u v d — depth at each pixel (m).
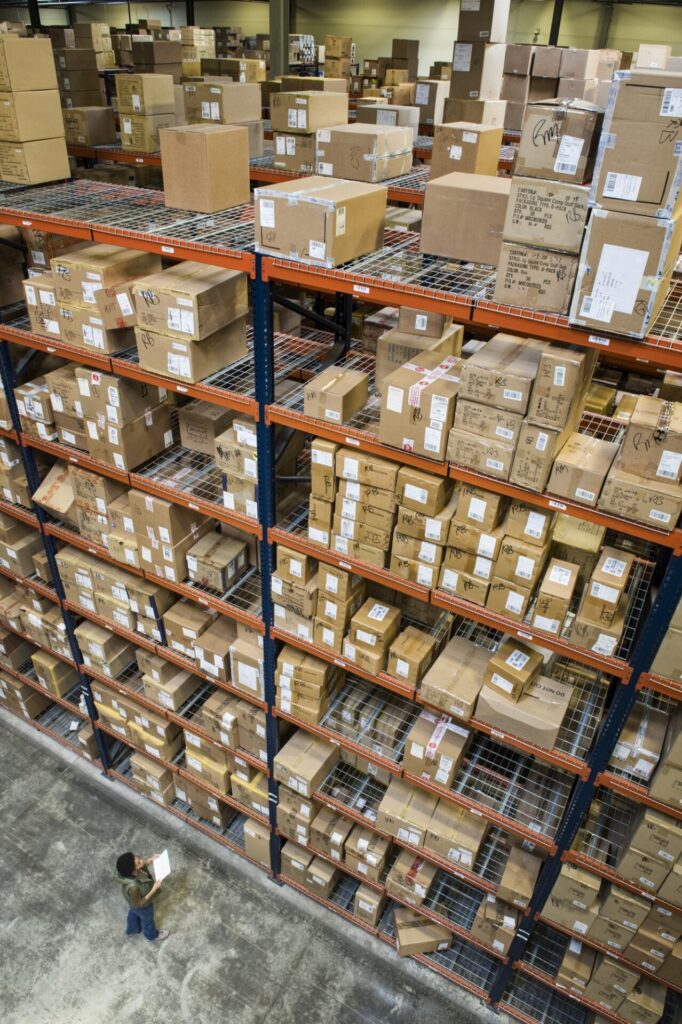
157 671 4.36
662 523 2.35
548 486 2.53
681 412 2.38
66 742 5.30
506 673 3.03
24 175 3.70
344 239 2.64
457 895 4.09
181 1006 3.87
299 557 3.31
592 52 6.07
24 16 20.89
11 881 4.43
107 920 4.25
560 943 3.96
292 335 3.92
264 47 14.70
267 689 3.83
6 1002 3.86
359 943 4.22
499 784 3.57
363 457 2.90
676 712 2.93
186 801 4.83
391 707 3.93
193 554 3.77
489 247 2.67
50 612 4.90
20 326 3.79
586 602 2.69
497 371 2.42
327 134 3.65
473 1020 3.89
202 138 3.09
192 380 3.15
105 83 6.58
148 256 3.38
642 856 2.94
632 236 1.98
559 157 2.04
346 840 4.00
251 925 4.27
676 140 1.81
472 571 2.92
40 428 3.90
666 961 3.17
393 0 16.83
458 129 3.40
